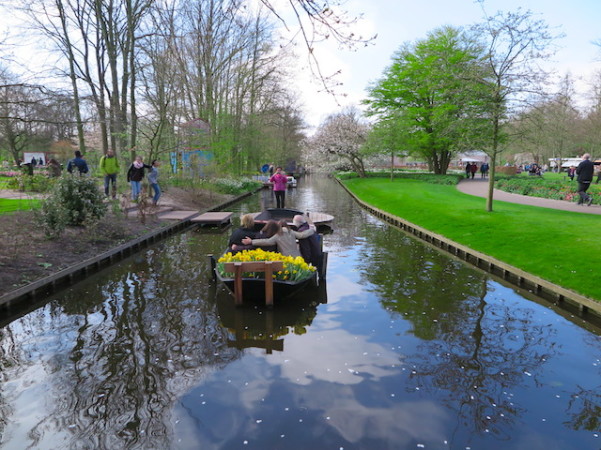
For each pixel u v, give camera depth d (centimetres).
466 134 1283
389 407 367
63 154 2972
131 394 385
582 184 1574
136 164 1359
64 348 480
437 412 361
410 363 449
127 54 1755
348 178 3784
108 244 955
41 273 710
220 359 454
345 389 395
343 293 687
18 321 563
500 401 379
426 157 3944
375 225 1461
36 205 1041
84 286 716
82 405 368
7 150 3067
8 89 761
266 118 3375
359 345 492
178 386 399
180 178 2027
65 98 776
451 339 511
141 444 317
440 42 3116
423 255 982
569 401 380
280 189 1656
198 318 571
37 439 323
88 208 1016
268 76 2758
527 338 517
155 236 1140
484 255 877
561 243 877
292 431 332
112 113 1110
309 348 482
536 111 1187
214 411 359
